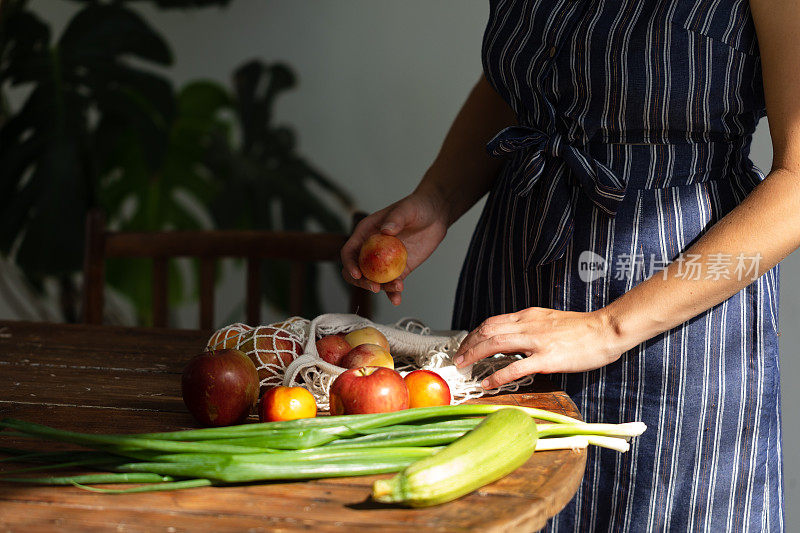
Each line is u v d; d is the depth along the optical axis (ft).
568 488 2.59
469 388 3.48
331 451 2.62
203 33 9.64
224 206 9.64
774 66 3.34
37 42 9.47
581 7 3.72
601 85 3.68
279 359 3.44
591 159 3.74
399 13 9.11
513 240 4.17
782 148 3.32
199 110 9.67
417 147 9.27
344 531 2.23
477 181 4.75
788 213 3.22
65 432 2.62
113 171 9.61
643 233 3.75
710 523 3.85
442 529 2.24
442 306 9.22
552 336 3.38
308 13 9.36
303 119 9.53
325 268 9.56
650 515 3.85
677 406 3.73
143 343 4.55
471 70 8.98
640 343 3.70
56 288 9.98
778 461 3.95
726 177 3.78
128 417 3.24
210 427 3.09
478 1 8.83
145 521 2.29
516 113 4.18
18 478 2.56
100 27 9.43
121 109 9.37
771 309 3.78
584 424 2.97
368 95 9.33
